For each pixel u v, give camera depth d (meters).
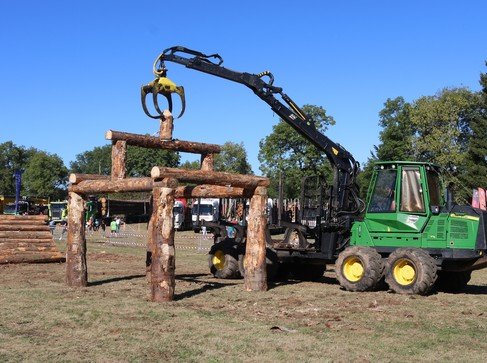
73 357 6.66
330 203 14.71
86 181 12.43
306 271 15.62
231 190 12.66
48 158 104.44
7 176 124.94
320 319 9.18
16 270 15.77
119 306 9.94
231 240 15.07
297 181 61.34
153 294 10.52
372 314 9.70
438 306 10.72
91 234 41.44
